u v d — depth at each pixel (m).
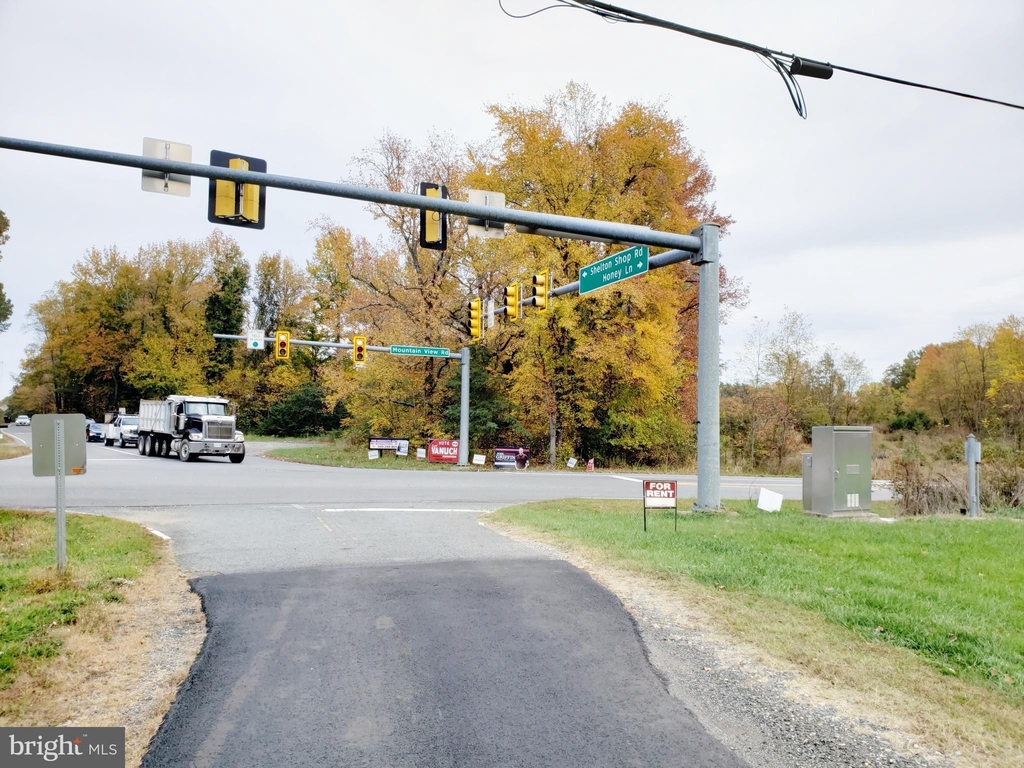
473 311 21.73
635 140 30.41
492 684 4.94
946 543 10.10
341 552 9.34
